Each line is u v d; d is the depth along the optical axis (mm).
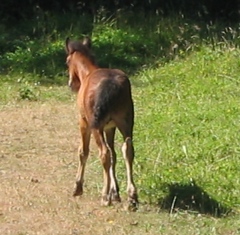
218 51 23734
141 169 14844
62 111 20391
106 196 13227
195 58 23859
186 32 26531
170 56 25047
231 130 16781
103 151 12781
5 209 13281
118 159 15523
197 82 21547
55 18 28766
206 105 19156
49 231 12297
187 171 14625
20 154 16688
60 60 24984
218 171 14586
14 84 23188
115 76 12867
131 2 29453
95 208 13281
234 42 24484
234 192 13641
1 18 29250
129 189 13008
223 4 28891
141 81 23078
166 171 14625
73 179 14945
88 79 13070
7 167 15750
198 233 12086
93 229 12336
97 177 14883
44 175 15211
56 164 15953
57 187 14445
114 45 26297
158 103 20125
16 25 28891
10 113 20188
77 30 27781
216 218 12719
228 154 15453
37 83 23359
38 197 13883
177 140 16484
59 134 18250
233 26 27328
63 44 26297
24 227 12484
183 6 28984
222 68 22391
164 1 29172
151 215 12883
